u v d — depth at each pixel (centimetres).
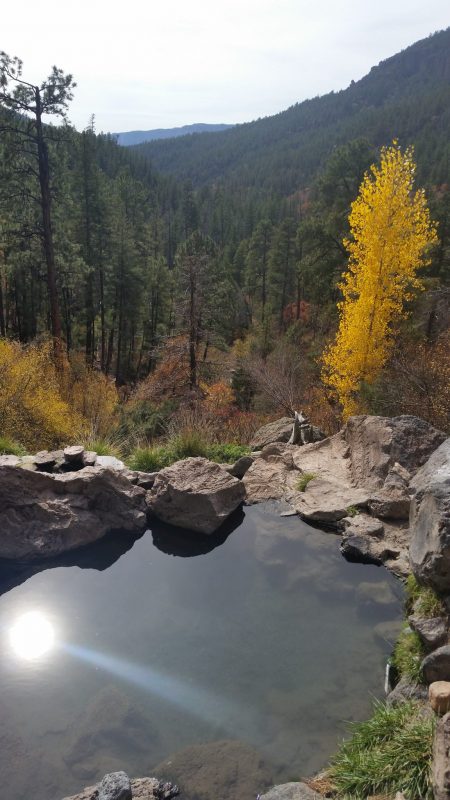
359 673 400
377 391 1106
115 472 674
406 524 595
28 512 600
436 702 302
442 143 10588
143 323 4150
